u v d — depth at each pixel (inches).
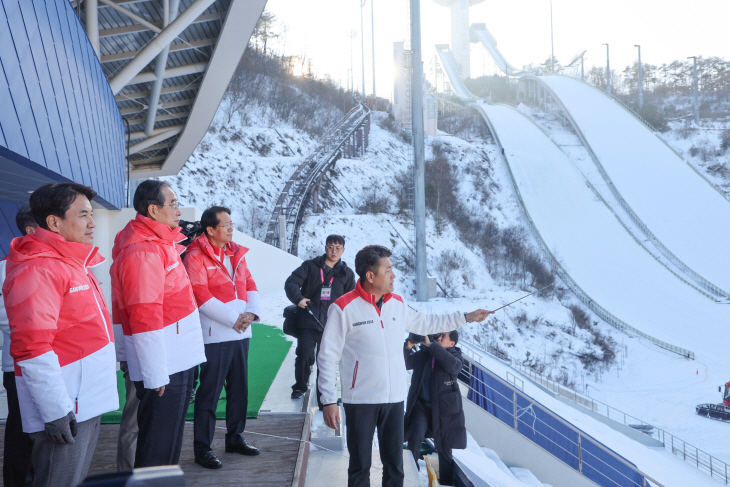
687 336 1504.7
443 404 196.1
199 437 138.5
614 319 1604.3
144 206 114.0
